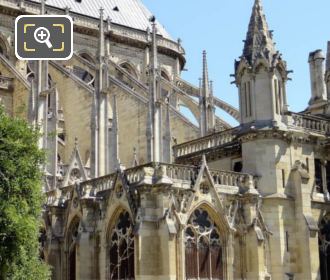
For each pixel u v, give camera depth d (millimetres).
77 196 40812
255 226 37531
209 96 68500
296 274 38906
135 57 91188
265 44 41125
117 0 96938
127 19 94500
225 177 38281
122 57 89938
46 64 57219
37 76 56438
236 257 37438
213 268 36406
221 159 43000
